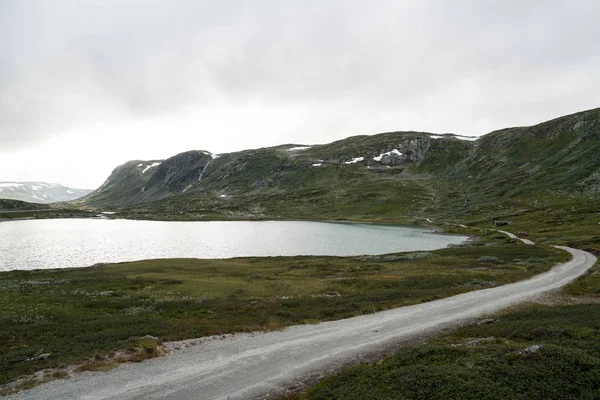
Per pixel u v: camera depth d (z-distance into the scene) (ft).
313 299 138.62
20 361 74.74
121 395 58.65
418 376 58.08
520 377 54.85
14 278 205.46
